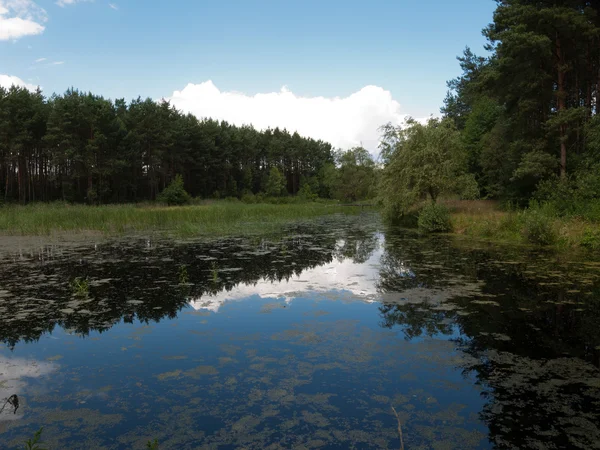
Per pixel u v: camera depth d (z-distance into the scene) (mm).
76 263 11414
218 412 3873
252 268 10727
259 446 3328
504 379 4418
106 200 48031
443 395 4105
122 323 6457
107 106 47938
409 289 8344
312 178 82125
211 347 5473
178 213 26562
